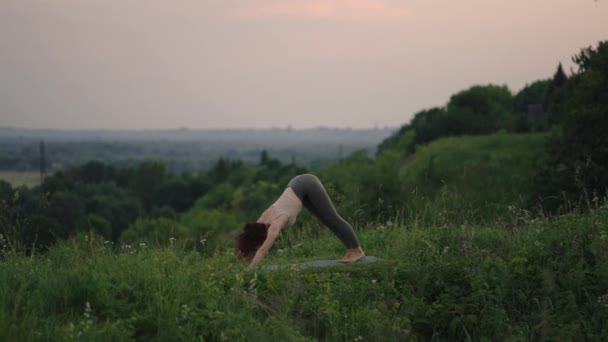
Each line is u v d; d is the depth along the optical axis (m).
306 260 7.98
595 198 8.88
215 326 5.15
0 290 5.48
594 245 6.48
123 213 82.25
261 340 5.06
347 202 12.95
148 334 5.08
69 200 54.31
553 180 19.42
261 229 7.04
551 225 7.62
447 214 9.80
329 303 5.71
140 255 7.18
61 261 7.20
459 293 6.08
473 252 6.92
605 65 22.52
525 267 6.43
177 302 5.39
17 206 7.98
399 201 13.02
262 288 6.15
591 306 5.91
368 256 7.86
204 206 94.00
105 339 4.82
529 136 41.84
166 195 111.69
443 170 27.52
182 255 7.92
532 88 68.56
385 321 5.52
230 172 122.19
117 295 5.61
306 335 5.52
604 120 20.81
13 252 7.11
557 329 5.50
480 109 64.12
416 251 7.30
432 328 5.86
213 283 5.91
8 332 4.75
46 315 5.36
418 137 61.62
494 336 5.68
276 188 63.88
